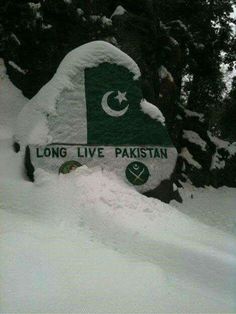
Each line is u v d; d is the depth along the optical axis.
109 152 3.80
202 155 6.69
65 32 5.41
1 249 2.43
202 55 8.02
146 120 3.98
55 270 2.28
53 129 3.75
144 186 3.80
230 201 5.70
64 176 3.53
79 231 2.90
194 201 5.39
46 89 4.08
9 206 3.21
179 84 7.05
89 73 3.97
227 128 8.94
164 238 2.81
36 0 5.40
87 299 2.04
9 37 5.31
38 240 2.61
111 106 3.93
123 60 4.07
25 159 3.76
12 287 2.10
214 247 2.78
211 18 7.91
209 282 2.39
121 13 5.72
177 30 7.15
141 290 2.16
